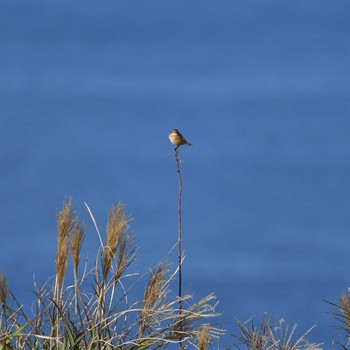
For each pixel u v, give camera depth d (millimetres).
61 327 16375
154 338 16156
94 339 16047
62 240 16312
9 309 16234
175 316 16172
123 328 16234
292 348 16469
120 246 16312
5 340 16031
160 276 16344
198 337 15625
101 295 16234
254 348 16328
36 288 16266
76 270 16328
